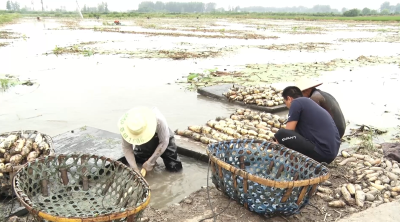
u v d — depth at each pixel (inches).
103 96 350.3
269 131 238.2
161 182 182.5
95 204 145.9
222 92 360.5
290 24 2240.4
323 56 718.5
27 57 615.5
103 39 1002.7
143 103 329.7
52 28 1523.1
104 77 442.9
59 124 267.9
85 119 280.8
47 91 366.3
